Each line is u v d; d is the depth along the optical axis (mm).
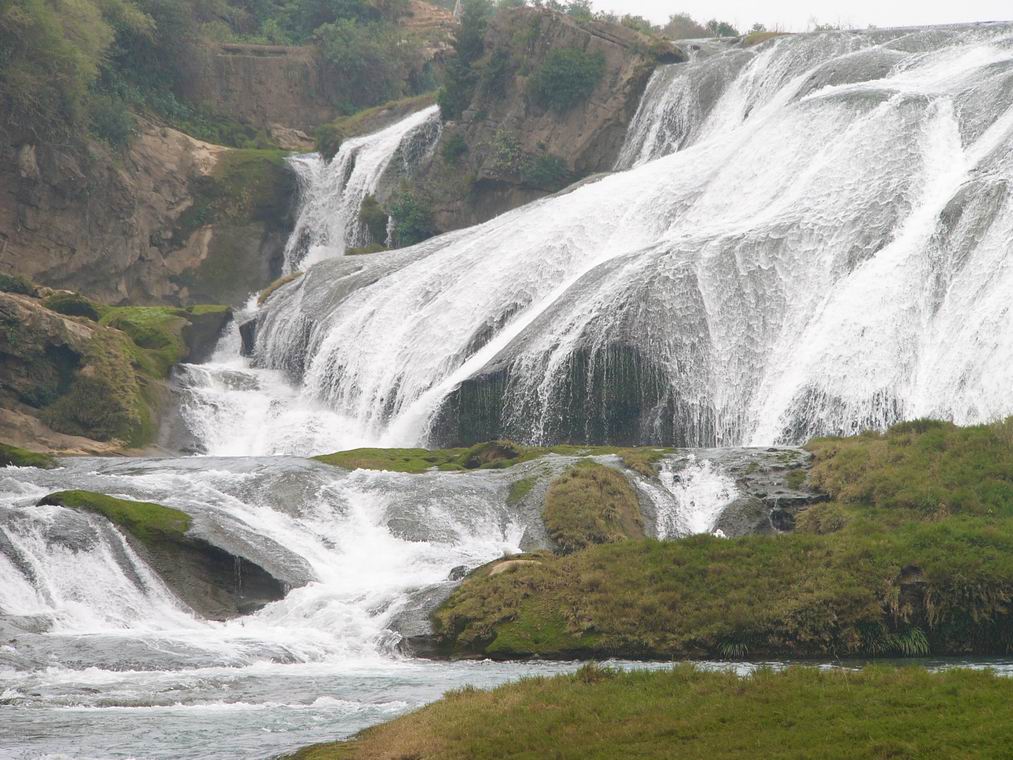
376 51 150750
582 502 52188
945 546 41750
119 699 31953
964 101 76062
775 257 71312
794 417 64562
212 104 138375
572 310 72438
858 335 64750
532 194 111562
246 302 120375
